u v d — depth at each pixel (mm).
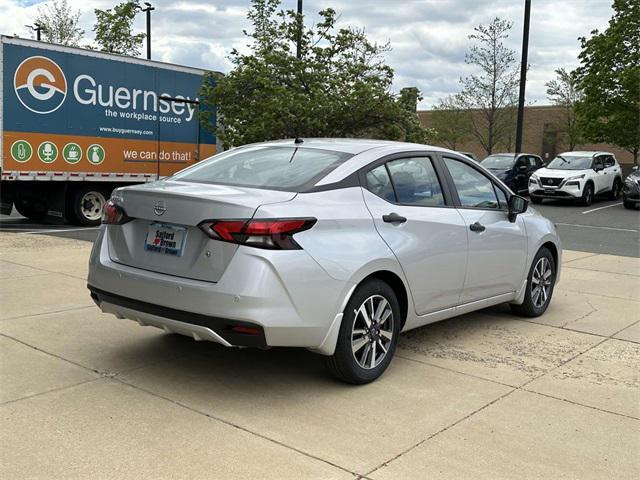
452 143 41062
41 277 7691
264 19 20219
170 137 15711
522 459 3510
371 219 4523
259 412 3994
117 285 4395
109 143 14500
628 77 24375
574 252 11398
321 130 13852
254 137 14000
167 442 3557
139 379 4484
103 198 14734
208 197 4023
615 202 22906
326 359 4391
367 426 3848
